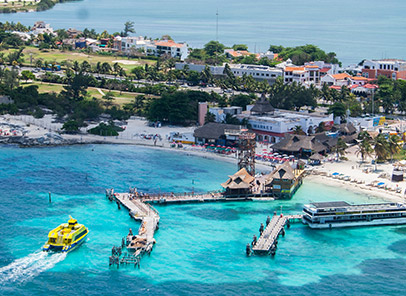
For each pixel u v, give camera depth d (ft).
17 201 650.02
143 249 531.50
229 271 504.43
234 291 470.80
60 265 505.66
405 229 615.16
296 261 528.22
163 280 485.56
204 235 578.66
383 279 497.46
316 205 622.95
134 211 620.90
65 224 559.79
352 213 615.16
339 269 514.68
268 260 527.81
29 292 461.37
